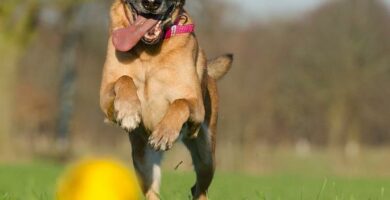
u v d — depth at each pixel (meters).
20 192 9.20
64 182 3.24
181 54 5.80
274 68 40.94
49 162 29.23
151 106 5.84
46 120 51.78
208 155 6.73
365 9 39.56
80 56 43.12
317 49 39.56
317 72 39.62
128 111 5.45
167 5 5.69
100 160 3.24
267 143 41.38
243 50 41.34
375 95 39.50
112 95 5.67
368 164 30.50
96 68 45.28
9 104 25.56
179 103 5.63
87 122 47.78
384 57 39.28
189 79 5.81
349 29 39.38
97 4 31.03
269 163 30.20
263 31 43.78
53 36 43.91
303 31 42.47
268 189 10.84
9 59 25.25
